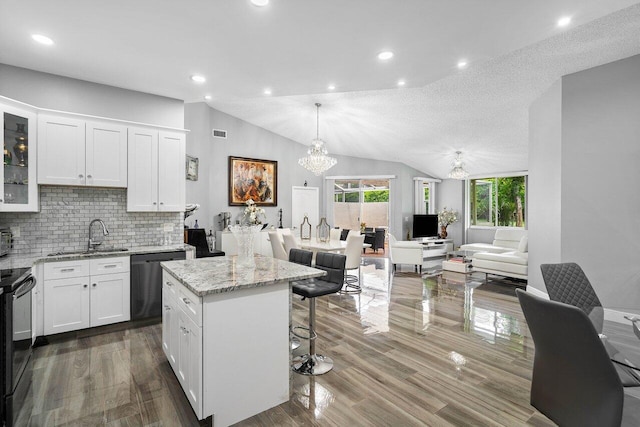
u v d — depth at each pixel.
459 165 7.35
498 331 3.40
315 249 5.16
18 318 2.18
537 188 4.74
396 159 8.68
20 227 3.30
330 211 8.85
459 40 2.59
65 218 3.54
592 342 1.26
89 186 3.53
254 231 2.59
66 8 2.15
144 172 3.83
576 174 3.94
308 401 2.15
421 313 4.02
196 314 1.86
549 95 4.35
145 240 4.02
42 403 2.10
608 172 3.73
